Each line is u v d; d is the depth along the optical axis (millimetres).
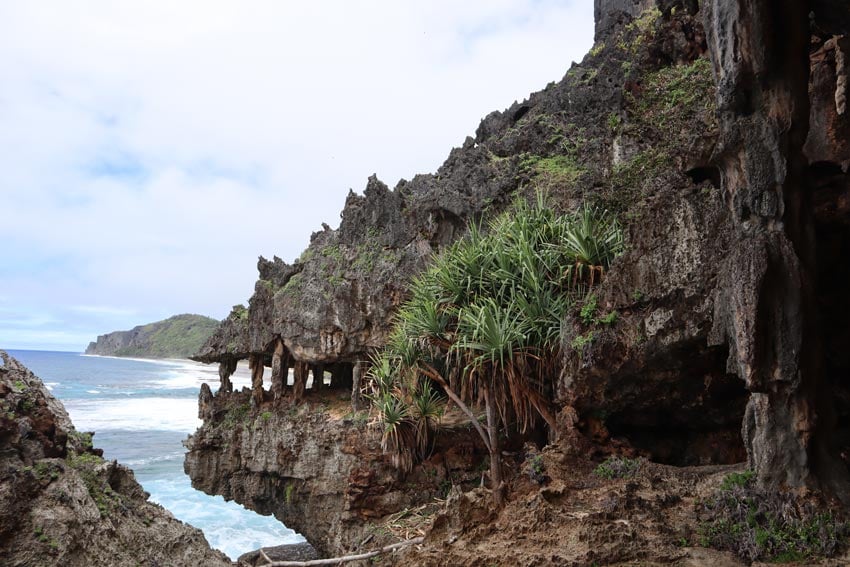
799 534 6004
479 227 14273
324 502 15891
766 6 6160
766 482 6578
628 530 6582
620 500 7211
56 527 4211
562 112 15328
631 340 8492
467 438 13359
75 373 122062
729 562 5949
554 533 6988
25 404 4738
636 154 11820
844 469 6496
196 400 73062
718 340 6828
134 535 4910
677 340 7992
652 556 6164
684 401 8992
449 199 15453
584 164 13688
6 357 5094
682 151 8344
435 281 12344
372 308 16250
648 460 8727
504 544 7070
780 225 6266
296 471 16828
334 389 20250
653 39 12727
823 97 7973
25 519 4168
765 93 6336
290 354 19672
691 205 8062
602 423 9578
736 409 8883
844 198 8148
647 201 8875
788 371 6094
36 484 4332
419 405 12891
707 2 6797
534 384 10352
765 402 6613
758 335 6074
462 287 11570
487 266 11555
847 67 7371
